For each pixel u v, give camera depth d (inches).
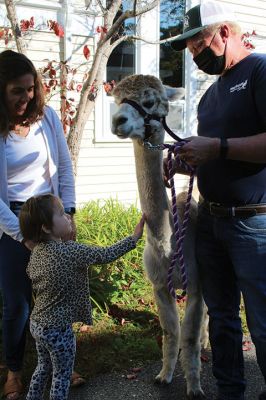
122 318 170.9
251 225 101.2
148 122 104.8
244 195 101.4
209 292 114.2
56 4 275.0
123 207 265.7
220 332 111.9
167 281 117.8
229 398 112.5
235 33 102.9
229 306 113.7
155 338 157.2
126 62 320.5
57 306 106.4
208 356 147.7
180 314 171.9
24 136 115.3
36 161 116.5
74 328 162.4
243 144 94.1
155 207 113.0
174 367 131.9
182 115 342.3
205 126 107.8
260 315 101.9
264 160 95.3
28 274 110.7
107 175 311.0
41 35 273.9
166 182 117.1
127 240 111.2
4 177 111.7
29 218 105.4
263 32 366.9
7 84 105.5
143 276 201.3
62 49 282.2
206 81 350.0
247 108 98.0
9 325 120.6
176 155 103.9
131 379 134.5
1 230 115.3
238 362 113.7
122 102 105.3
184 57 342.0
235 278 114.2
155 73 324.8
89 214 245.9
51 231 106.7
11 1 195.9
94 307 173.8
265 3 363.3
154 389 130.0
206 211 111.7
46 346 107.3
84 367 139.9
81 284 109.3
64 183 124.6
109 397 126.3
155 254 117.4
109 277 188.7
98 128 302.5
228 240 104.4
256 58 98.5
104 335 158.7
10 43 259.8
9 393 124.0
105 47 207.9
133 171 320.2
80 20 285.1
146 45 316.2
